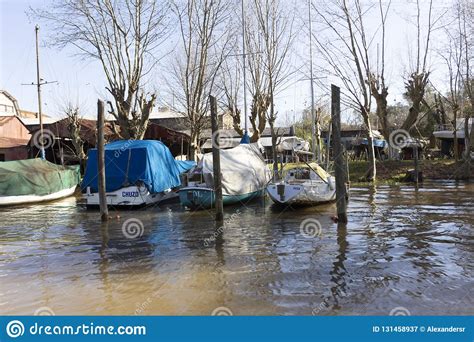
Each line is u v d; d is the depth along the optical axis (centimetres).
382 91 2889
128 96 2817
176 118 4584
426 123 4966
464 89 3956
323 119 4659
